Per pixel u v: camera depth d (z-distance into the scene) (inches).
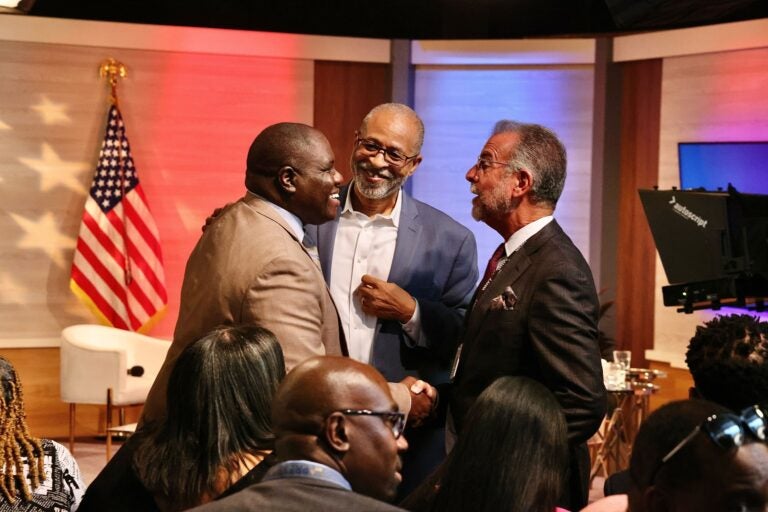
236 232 119.6
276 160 122.6
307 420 70.4
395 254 151.8
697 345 99.0
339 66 319.9
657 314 308.0
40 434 309.7
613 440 261.9
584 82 313.9
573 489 126.0
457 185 320.8
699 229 195.5
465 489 86.6
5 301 305.4
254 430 94.7
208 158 316.2
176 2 313.6
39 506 106.7
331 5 317.7
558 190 133.1
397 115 145.7
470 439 87.4
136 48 308.8
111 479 98.6
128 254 303.9
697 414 66.5
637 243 311.3
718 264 193.5
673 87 303.9
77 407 313.0
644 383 250.7
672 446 65.6
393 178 145.9
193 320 118.6
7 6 165.9
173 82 312.5
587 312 124.9
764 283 192.1
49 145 305.9
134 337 294.7
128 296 304.0
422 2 317.7
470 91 318.7
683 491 65.0
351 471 70.3
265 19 317.7
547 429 86.7
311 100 319.0
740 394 95.3
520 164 131.4
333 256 151.6
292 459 70.6
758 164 284.8
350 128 320.8
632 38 307.9
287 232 121.6
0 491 105.8
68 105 306.3
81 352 284.7
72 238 308.7
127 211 304.2
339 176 126.3
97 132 308.8
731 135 293.9
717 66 295.3
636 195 311.3
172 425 95.3
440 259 154.9
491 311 129.7
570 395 122.0
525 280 128.6
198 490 92.7
